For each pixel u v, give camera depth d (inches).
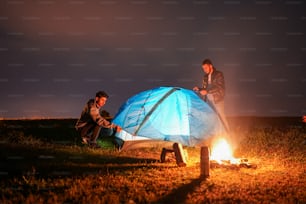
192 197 163.8
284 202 160.1
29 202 154.4
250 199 162.2
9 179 183.8
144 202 158.4
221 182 186.7
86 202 156.0
